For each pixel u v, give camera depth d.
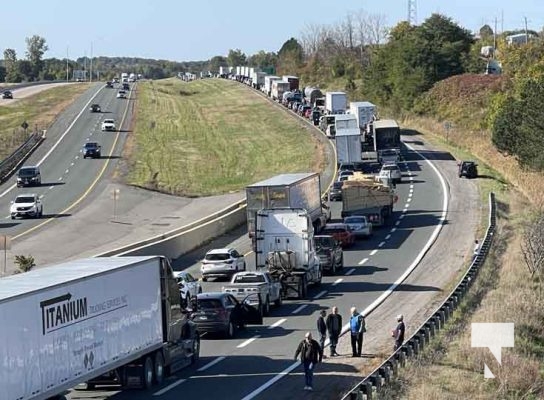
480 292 90.06
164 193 176.25
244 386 59.66
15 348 44.84
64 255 119.00
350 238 122.19
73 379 49.75
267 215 95.69
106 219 148.62
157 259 60.34
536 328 80.25
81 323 50.66
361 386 50.78
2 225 143.88
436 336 71.06
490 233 116.25
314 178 127.12
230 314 75.69
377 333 76.88
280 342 73.50
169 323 61.69
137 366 58.31
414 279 101.31
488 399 58.81
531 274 100.62
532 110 174.12
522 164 177.88
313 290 97.12
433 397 55.19
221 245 124.50
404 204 154.12
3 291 46.12
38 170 188.50
